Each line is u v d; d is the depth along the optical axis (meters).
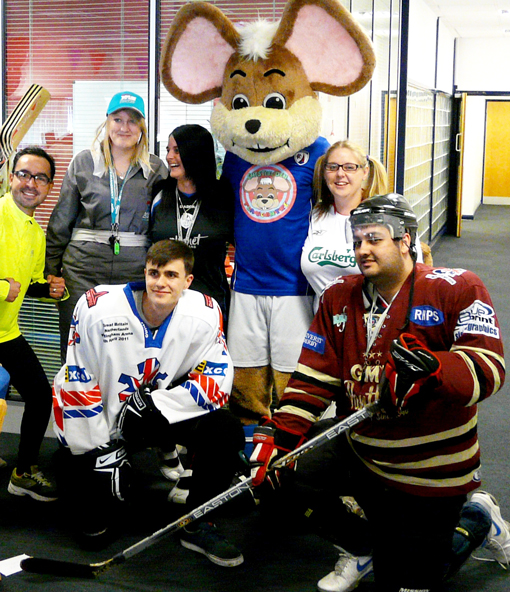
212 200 3.14
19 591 2.39
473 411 2.13
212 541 2.60
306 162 3.15
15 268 3.01
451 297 2.07
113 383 2.64
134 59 3.88
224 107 3.18
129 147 3.25
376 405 2.04
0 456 3.43
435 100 9.26
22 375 3.01
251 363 3.24
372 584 2.48
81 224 3.30
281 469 2.30
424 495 2.11
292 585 2.46
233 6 3.76
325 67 3.13
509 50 11.71
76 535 2.76
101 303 2.60
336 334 2.25
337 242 3.00
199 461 2.60
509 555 2.55
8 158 3.53
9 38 4.01
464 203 13.98
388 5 4.91
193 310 2.67
